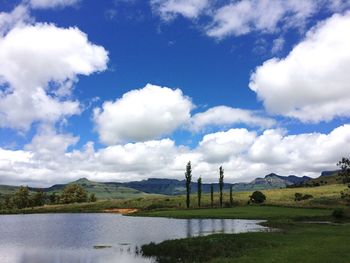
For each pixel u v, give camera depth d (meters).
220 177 164.62
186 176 161.88
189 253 41.56
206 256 39.12
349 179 108.88
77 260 43.16
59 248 53.34
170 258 40.72
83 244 57.41
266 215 102.88
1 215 187.12
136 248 51.03
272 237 48.88
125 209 193.25
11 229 89.81
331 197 145.88
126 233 73.12
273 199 177.50
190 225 86.06
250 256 35.75
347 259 31.55
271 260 32.28
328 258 32.09
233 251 40.44
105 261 41.62
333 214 91.12
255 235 50.94
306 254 34.50
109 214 169.50
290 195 188.12
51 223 111.56
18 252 50.22
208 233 66.69
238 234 52.59
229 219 101.50
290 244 42.50
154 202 199.12
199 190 166.25
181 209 153.50
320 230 58.19
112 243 58.09
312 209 120.94
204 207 156.50
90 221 117.69
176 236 64.56
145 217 130.62
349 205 115.44
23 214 190.25
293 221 82.75
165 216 124.50
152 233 71.06
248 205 148.50
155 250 45.28
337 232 54.41
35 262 42.59
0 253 49.44
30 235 73.44
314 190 197.88
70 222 114.62
